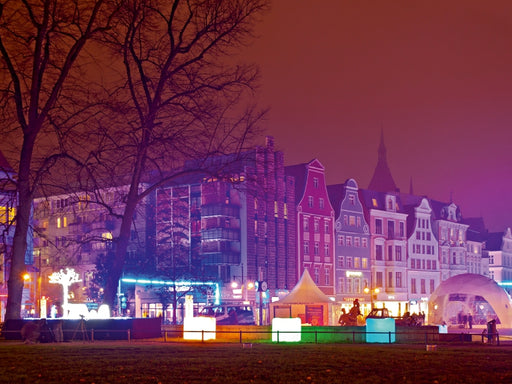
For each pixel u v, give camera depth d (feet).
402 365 63.21
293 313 220.02
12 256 115.65
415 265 412.36
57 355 74.28
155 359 68.59
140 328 112.57
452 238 449.48
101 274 295.28
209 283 301.02
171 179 135.74
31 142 113.39
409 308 402.52
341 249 362.33
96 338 111.14
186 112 125.80
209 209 308.81
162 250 294.46
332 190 373.81
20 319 112.06
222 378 52.13
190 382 49.78
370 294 376.68
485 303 412.98
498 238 521.24
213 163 136.87
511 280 530.68
